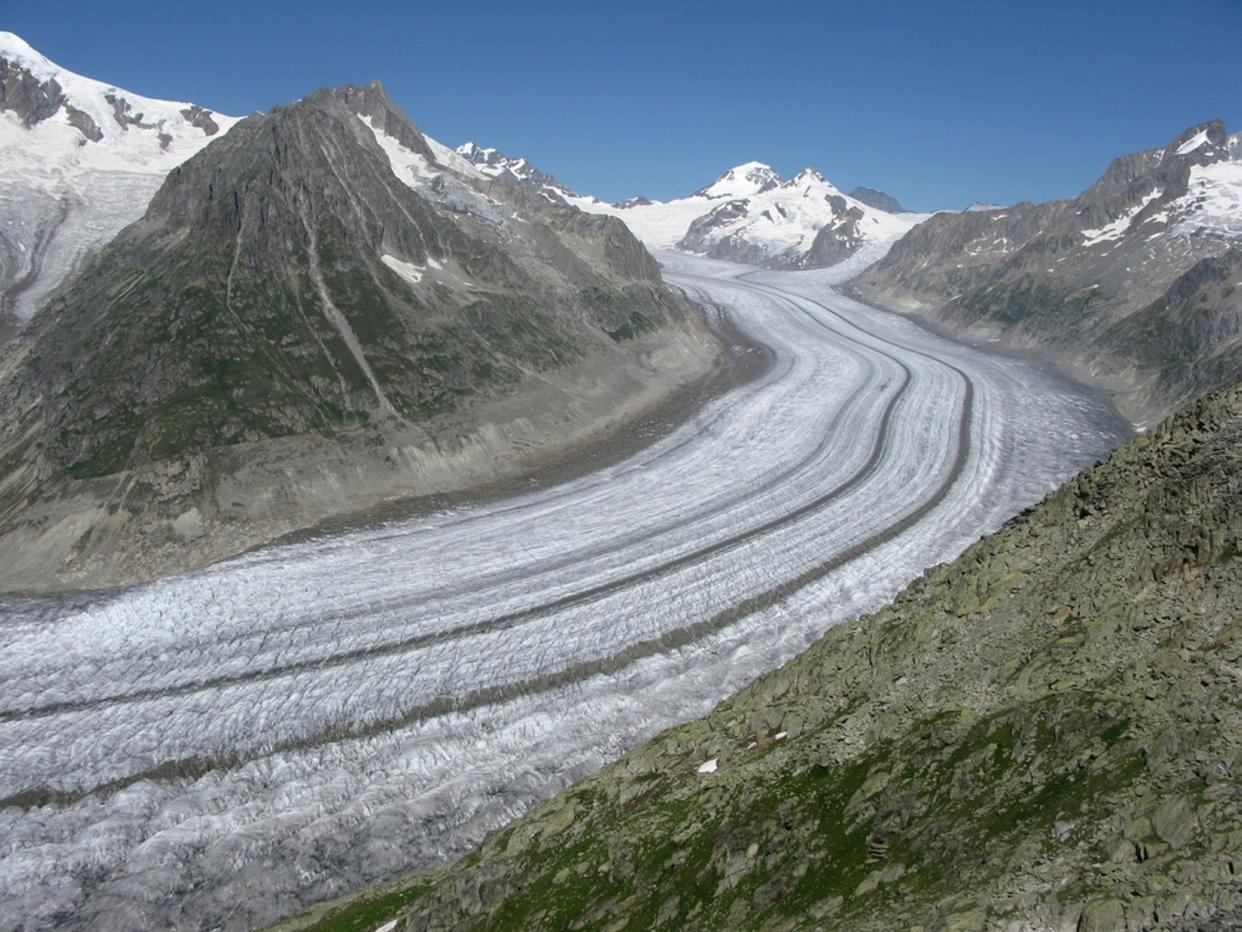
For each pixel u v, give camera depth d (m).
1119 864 10.86
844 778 16.20
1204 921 9.65
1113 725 13.33
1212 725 12.16
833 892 13.45
